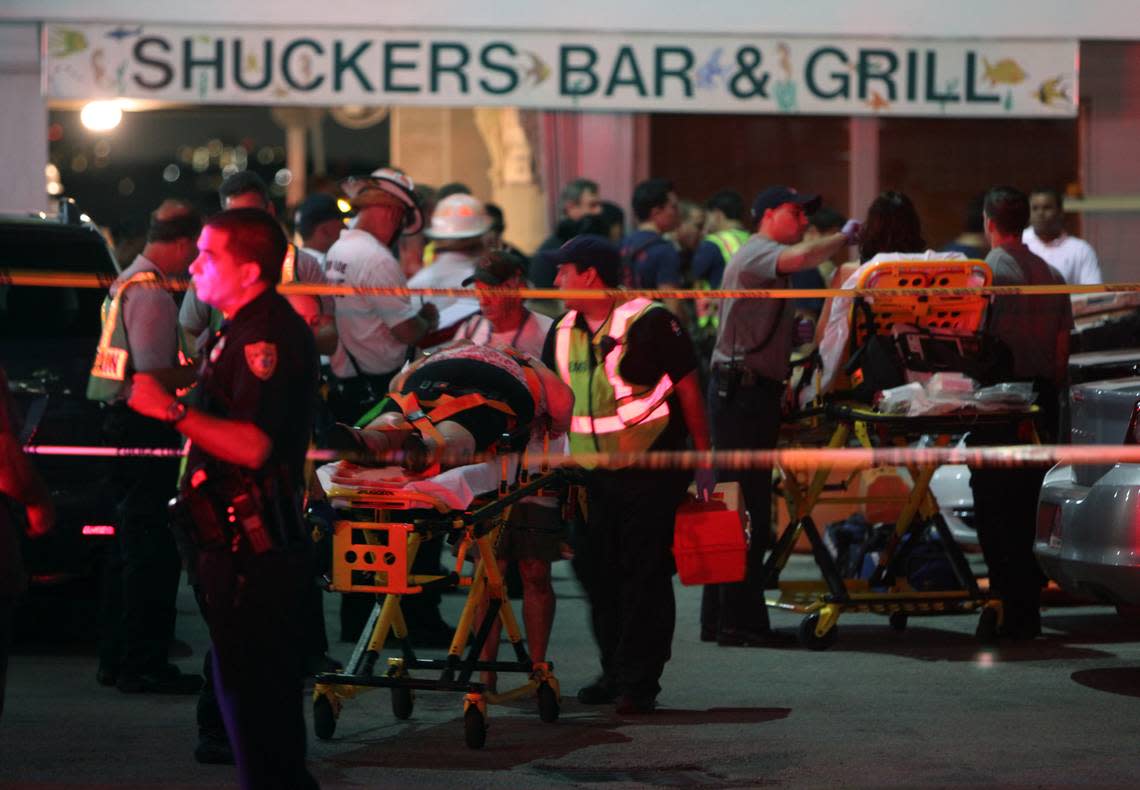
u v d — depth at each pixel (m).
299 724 17.17
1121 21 46.88
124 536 26.16
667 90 46.19
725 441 29.83
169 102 46.09
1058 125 56.50
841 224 43.41
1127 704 25.36
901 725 24.03
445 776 21.36
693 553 24.17
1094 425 26.97
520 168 59.19
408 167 60.50
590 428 24.56
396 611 23.95
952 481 35.44
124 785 20.77
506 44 45.75
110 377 24.50
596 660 29.39
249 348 16.72
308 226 33.97
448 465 22.72
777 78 46.41
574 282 25.02
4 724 24.23
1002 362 30.28
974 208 39.41
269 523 16.81
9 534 17.66
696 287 41.38
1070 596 35.19
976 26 46.66
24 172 47.16
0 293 29.48
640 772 21.52
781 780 21.03
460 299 33.09
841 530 34.56
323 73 45.53
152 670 26.39
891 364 29.66
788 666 28.59
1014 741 23.03
